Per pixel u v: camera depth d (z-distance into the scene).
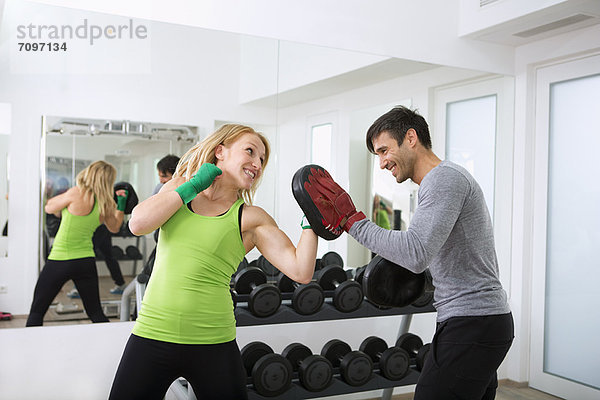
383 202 3.09
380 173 3.08
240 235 1.70
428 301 2.95
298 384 2.54
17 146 2.26
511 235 3.41
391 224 3.11
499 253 3.44
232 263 1.71
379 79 3.03
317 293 2.64
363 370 2.62
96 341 2.42
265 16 2.72
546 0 2.71
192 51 2.56
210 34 2.60
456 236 1.64
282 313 2.58
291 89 2.80
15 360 2.29
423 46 3.12
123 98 2.43
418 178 1.81
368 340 2.82
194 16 2.56
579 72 3.08
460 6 3.21
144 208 1.57
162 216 1.57
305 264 1.70
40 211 2.31
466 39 3.24
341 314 2.74
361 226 1.66
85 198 2.38
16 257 2.28
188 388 2.32
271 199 2.77
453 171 1.63
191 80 2.56
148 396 1.63
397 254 1.59
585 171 3.04
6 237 2.25
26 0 2.26
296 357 2.63
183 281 1.62
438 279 1.71
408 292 1.82
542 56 3.23
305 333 2.89
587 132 3.04
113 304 2.45
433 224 1.57
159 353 1.62
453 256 1.65
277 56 2.75
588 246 3.02
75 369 2.39
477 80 3.33
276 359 2.43
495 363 1.64
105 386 2.45
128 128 2.45
